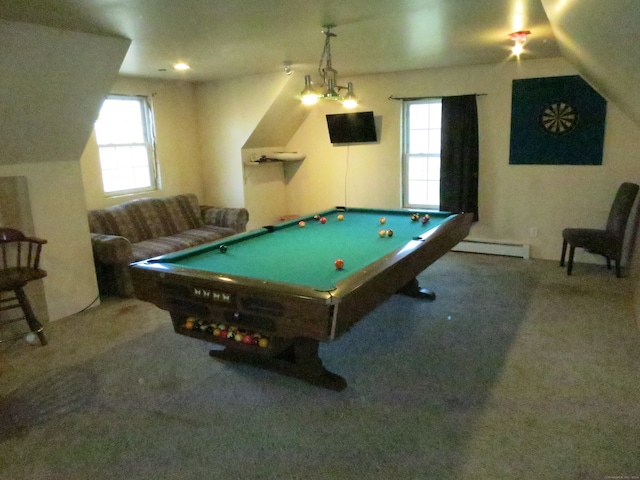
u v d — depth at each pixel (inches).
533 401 95.8
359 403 97.1
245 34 131.9
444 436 85.5
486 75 199.2
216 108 227.0
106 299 166.9
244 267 103.4
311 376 104.6
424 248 115.3
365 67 200.1
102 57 131.3
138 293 106.3
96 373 113.1
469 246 216.1
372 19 119.6
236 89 218.4
